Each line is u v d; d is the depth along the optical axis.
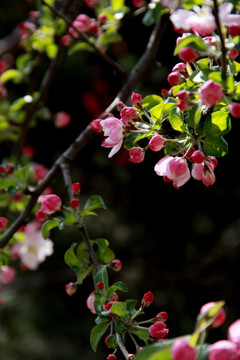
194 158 1.11
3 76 1.85
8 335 2.78
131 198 2.57
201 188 2.43
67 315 2.72
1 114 1.86
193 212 2.49
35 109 1.76
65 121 2.04
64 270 2.67
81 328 2.69
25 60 1.86
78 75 2.63
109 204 2.60
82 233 1.25
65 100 2.68
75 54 2.60
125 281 2.51
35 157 2.71
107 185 2.60
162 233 2.54
